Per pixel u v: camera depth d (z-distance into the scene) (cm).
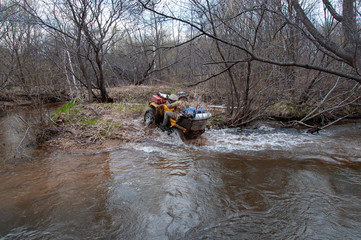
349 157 537
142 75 1402
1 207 334
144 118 765
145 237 280
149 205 344
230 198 367
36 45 947
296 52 753
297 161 514
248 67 705
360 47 401
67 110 841
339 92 831
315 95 870
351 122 868
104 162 503
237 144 638
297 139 687
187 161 513
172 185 403
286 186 404
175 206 342
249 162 510
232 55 738
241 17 704
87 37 877
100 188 390
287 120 885
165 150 582
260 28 703
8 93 810
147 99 1148
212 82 1052
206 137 700
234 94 841
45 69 864
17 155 539
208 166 487
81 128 691
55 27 896
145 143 629
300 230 295
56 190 384
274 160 521
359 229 294
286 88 795
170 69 1447
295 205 348
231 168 477
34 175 440
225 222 310
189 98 1080
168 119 673
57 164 491
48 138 639
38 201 351
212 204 350
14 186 397
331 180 424
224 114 879
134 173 449
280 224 306
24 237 276
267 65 723
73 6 823
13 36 952
